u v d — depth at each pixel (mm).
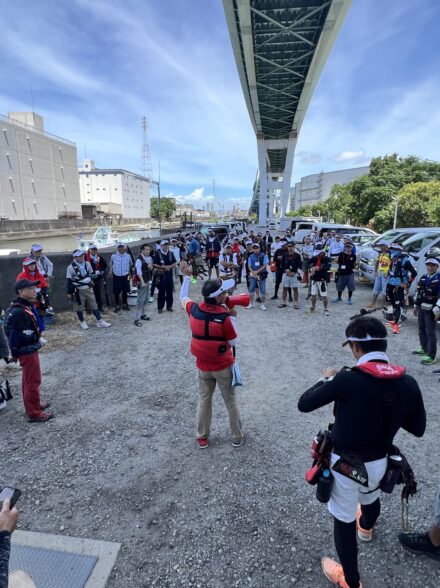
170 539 2541
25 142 54188
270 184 68688
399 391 1819
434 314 5375
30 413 4000
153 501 2889
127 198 118375
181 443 3645
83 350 6301
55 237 43625
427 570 2291
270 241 20406
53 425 3986
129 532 2598
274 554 2418
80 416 4168
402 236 10734
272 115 48406
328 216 68875
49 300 7934
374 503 2262
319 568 2314
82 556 2381
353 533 1988
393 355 5945
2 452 3520
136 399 4547
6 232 34156
